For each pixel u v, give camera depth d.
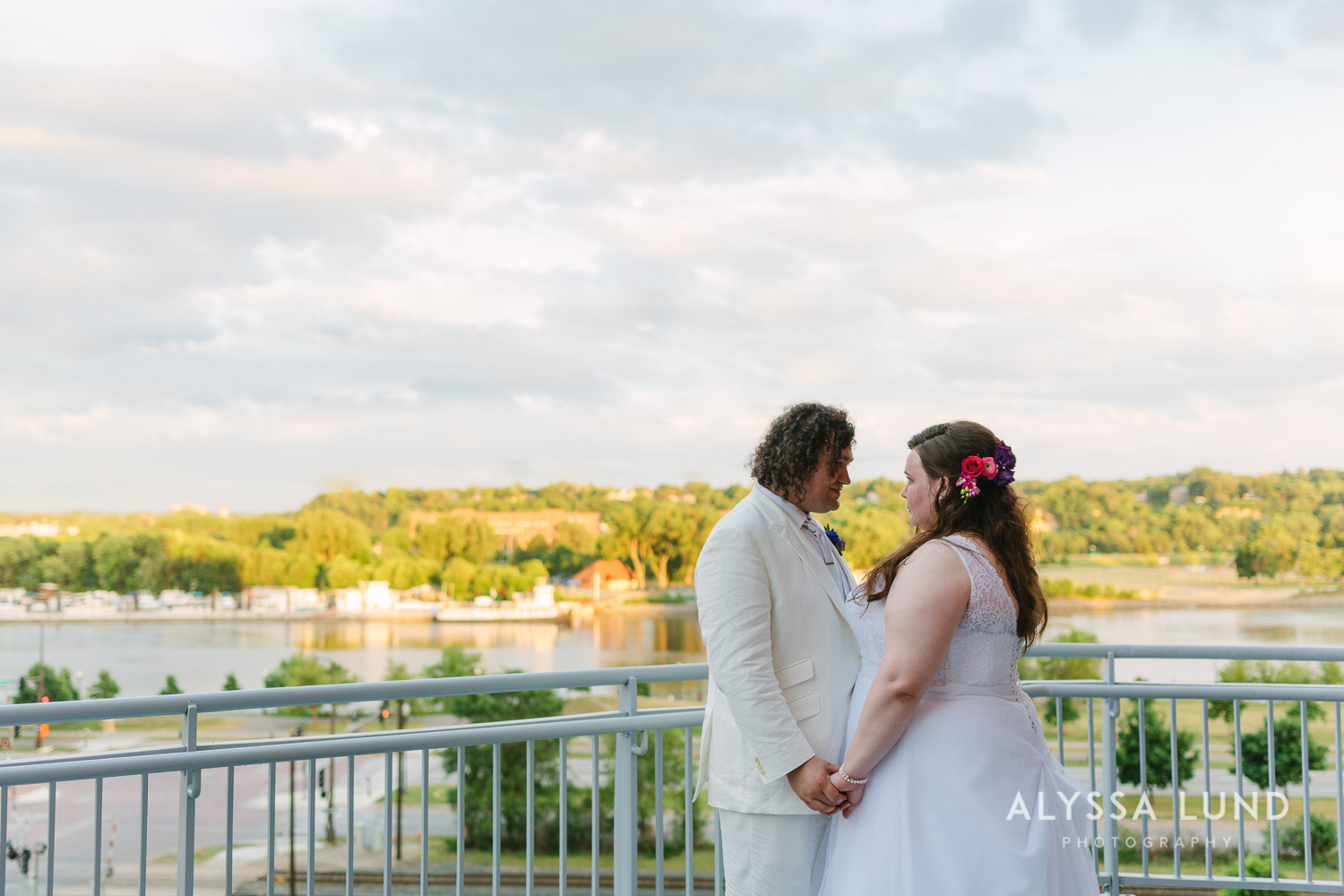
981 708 1.90
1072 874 1.90
